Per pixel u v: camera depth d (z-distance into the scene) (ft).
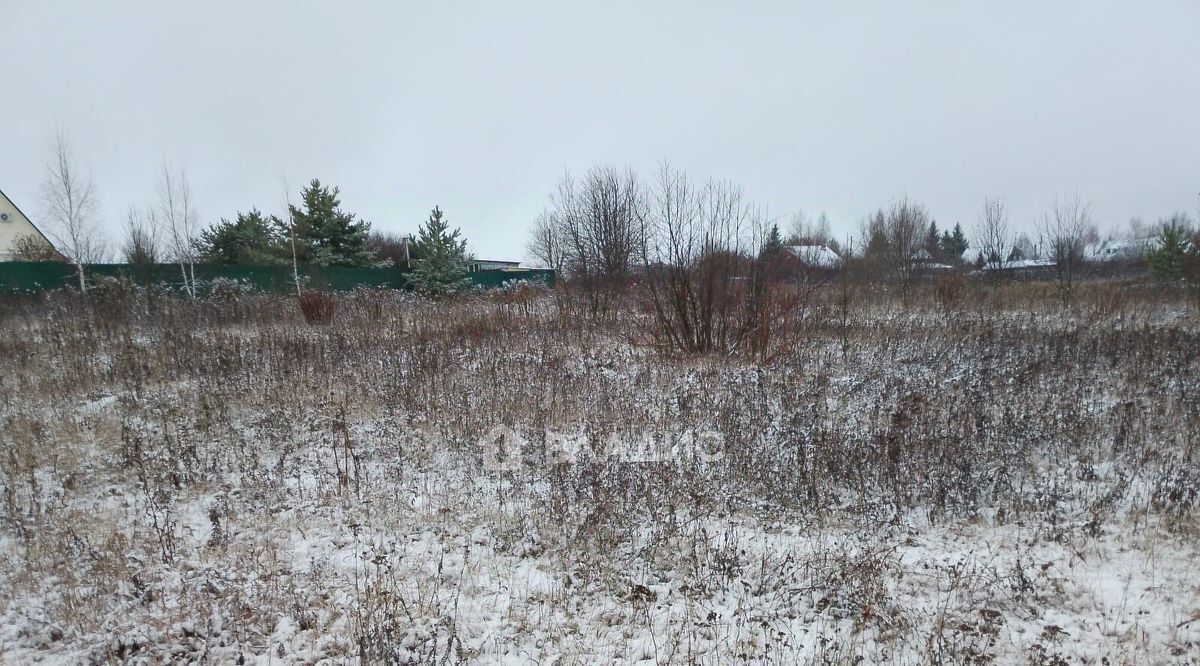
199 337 36.60
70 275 62.85
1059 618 11.76
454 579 13.24
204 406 22.84
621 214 56.59
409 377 26.50
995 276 77.56
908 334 37.32
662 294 35.12
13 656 10.27
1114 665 10.33
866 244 92.07
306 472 18.72
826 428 21.04
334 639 11.02
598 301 47.65
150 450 20.03
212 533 14.64
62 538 14.06
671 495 16.80
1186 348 31.01
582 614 12.12
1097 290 57.93
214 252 84.74
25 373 28.27
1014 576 12.83
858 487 17.34
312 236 82.43
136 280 62.49
